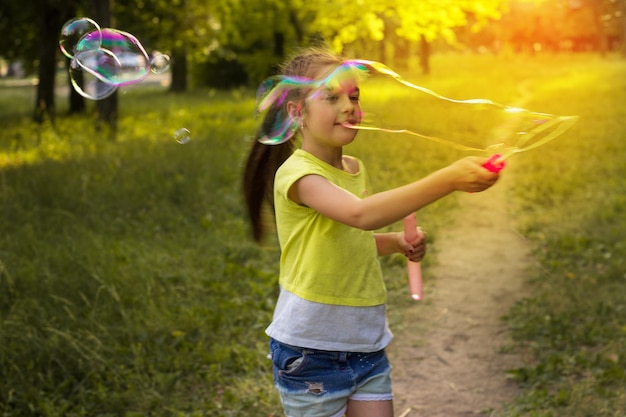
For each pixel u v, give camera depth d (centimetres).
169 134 1230
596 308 475
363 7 1258
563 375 395
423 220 709
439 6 1220
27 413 352
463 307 502
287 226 227
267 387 380
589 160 964
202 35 1955
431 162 955
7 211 636
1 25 1881
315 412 226
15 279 476
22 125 1410
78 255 520
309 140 227
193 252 572
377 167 916
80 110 1784
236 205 729
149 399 365
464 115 683
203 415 356
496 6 1211
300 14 1603
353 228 224
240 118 1555
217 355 406
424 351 438
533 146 183
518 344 441
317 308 222
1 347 383
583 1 3331
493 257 608
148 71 272
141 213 675
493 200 795
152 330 428
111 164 830
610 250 600
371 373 229
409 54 3697
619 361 399
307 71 222
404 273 561
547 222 697
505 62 4212
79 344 396
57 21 1552
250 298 500
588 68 2895
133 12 1833
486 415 365
